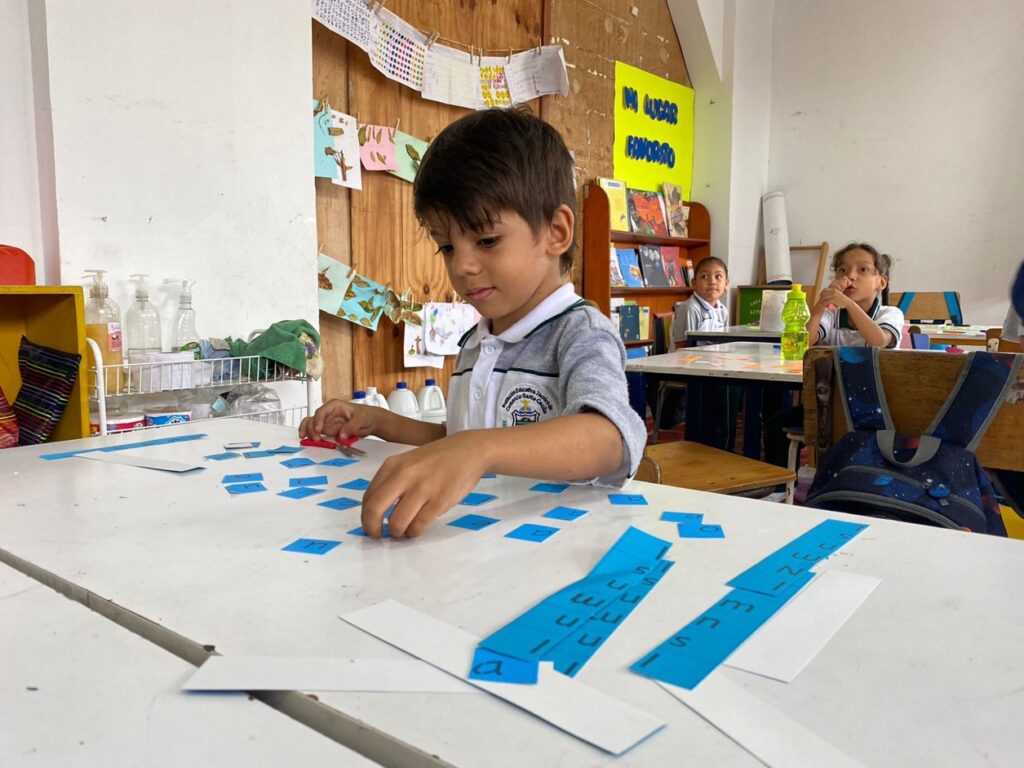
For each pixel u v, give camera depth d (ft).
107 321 5.36
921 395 4.01
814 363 4.52
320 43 8.29
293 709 1.02
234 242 6.43
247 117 6.45
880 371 4.11
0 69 5.12
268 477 2.30
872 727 0.95
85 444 2.83
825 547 1.63
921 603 1.33
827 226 17.13
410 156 9.31
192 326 5.95
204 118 6.13
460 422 3.28
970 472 3.78
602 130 13.61
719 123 16.21
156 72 5.79
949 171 15.69
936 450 3.85
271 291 6.75
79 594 1.41
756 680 1.06
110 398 5.28
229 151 6.33
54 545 1.66
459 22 10.03
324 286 8.32
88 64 5.38
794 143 17.33
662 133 15.37
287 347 5.79
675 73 15.83
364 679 1.06
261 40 6.52
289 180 6.84
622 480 2.25
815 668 1.10
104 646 1.17
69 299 4.74
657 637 1.20
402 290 9.51
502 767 0.86
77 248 5.41
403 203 9.43
